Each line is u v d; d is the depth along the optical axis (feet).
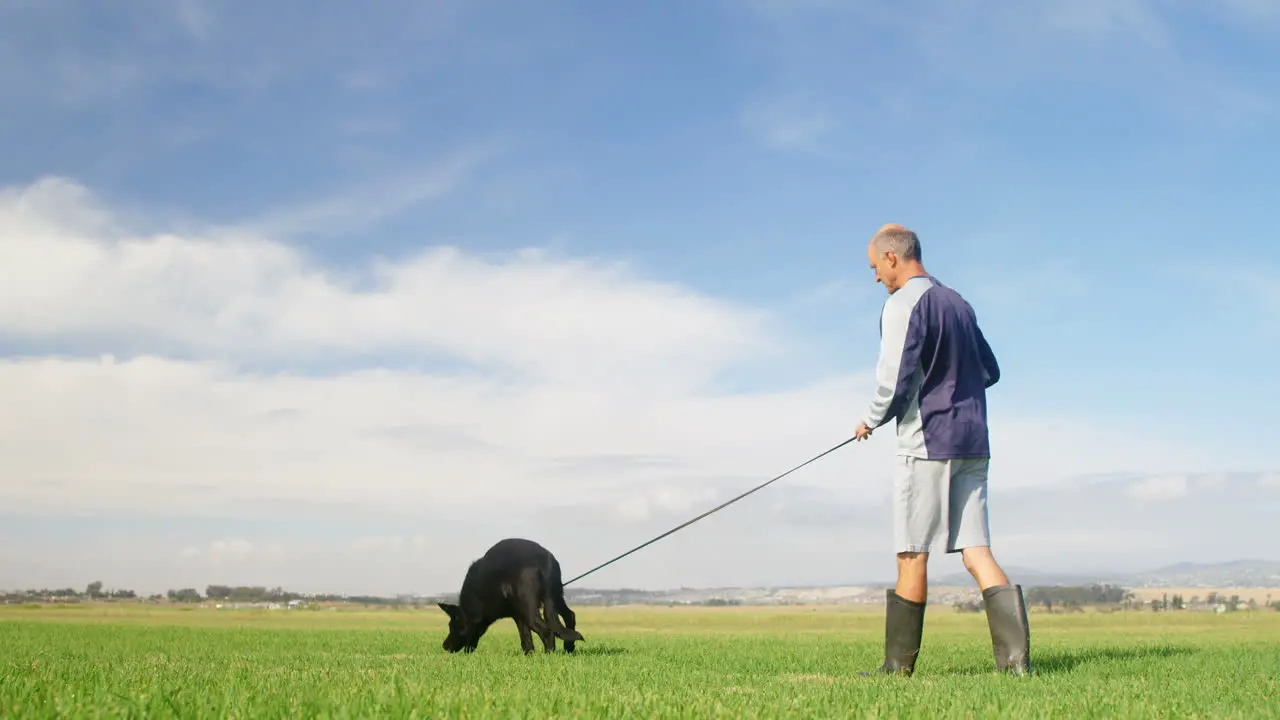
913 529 21.70
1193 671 22.31
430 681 18.66
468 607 34.22
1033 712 13.82
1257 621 99.66
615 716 13.07
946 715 13.50
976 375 21.95
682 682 19.67
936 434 21.50
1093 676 20.36
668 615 152.87
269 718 12.43
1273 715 13.71
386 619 101.60
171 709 12.87
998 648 21.06
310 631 56.24
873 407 22.25
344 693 15.31
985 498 21.88
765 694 16.52
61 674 19.53
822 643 42.50
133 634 47.85
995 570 21.40
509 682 18.83
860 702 15.01
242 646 36.24
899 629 21.77
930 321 21.58
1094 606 160.35
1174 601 160.15
